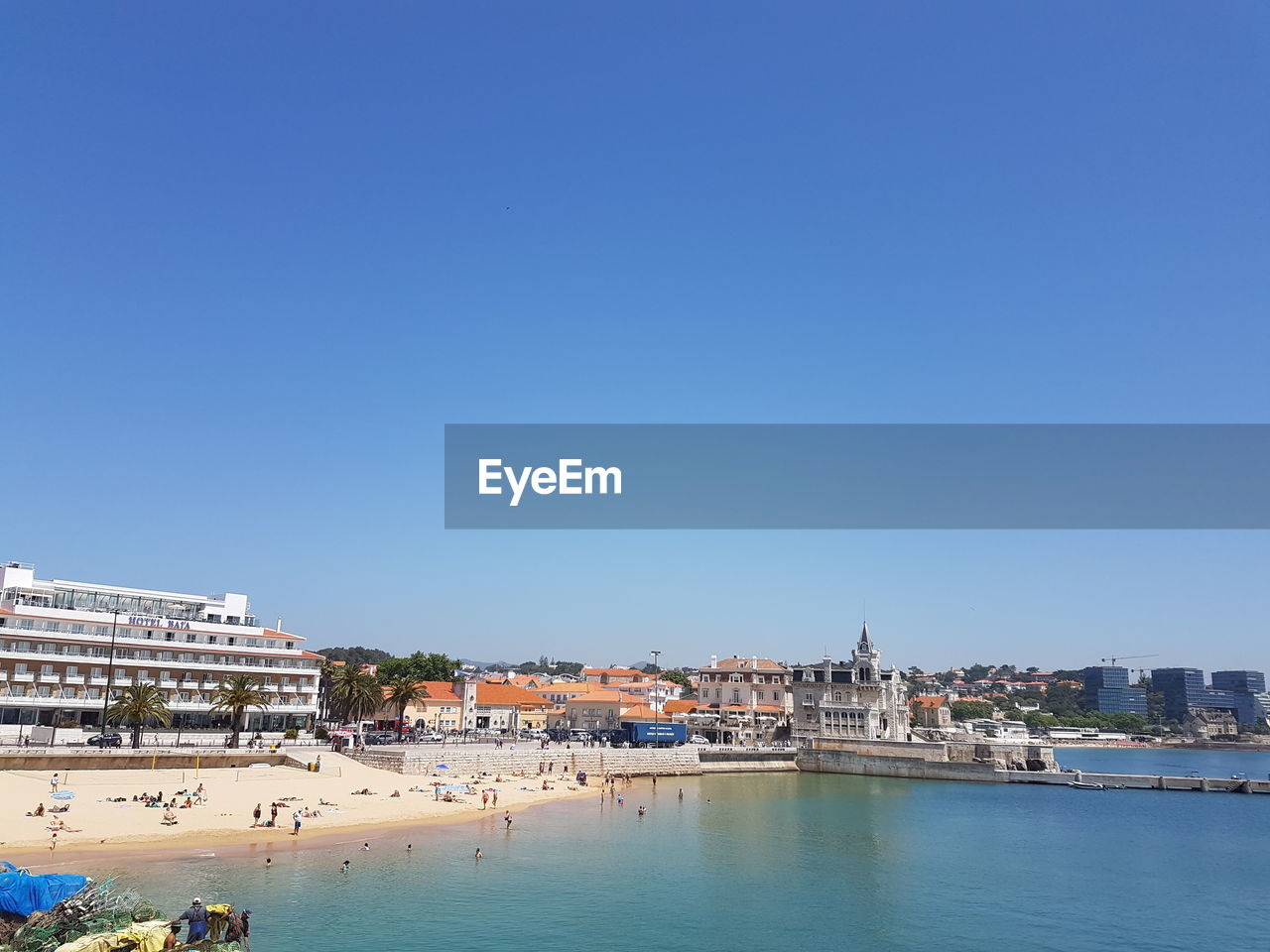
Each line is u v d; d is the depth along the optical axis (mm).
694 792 124938
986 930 60188
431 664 192250
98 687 118375
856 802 121625
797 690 181625
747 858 79062
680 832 90312
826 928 58812
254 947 48031
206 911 43250
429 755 114188
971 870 78875
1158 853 91125
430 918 55312
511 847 77812
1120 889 73750
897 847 88500
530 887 64438
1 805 73625
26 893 40781
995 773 156125
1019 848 91438
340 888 60719
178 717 125250
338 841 75062
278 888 59562
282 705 133250
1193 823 114000
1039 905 67188
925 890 70688
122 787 84938
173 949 39094
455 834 82000
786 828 96375
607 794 116250
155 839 69250
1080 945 57781
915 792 138000
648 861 75438
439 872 66875
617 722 182125
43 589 129500
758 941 55250
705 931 56562
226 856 67062
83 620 123125
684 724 156750
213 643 133750
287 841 73438
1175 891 73688
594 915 58344
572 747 137500
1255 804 135500
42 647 114812
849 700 176875
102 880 56781
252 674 131250
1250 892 73875
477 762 119938
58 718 114688
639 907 60906
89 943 36500
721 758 154250
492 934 53094
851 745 167125
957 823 107062
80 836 67812
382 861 69062
